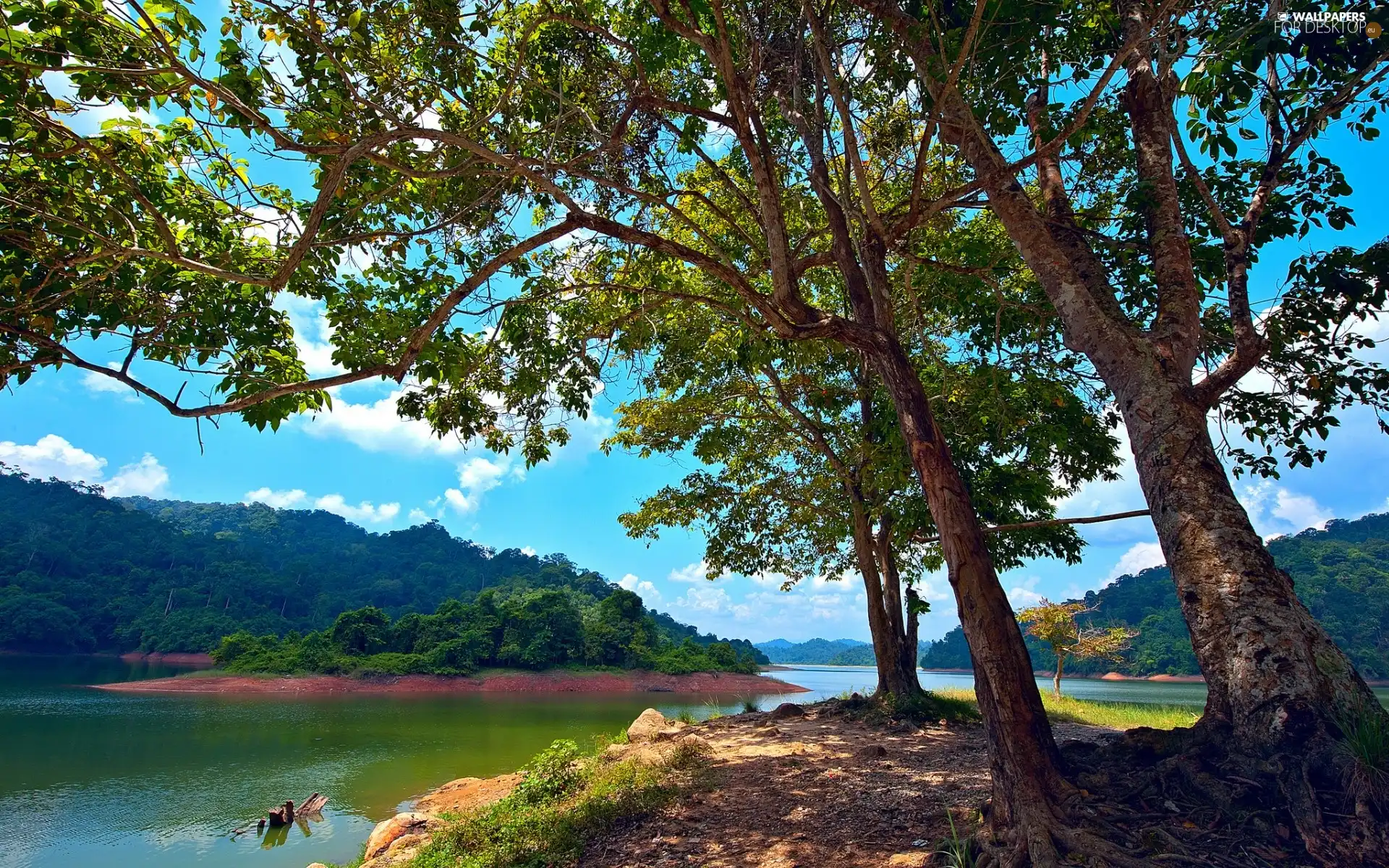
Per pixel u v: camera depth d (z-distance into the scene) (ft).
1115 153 26.32
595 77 26.37
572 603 305.12
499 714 121.19
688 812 24.66
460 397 28.63
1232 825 12.67
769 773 29.40
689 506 54.03
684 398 50.80
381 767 66.85
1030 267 20.26
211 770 66.08
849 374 49.37
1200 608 14.76
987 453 37.78
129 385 16.44
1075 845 13.04
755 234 38.34
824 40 21.57
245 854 41.22
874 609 50.62
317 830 45.80
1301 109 19.30
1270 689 13.29
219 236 22.17
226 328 22.26
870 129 30.89
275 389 17.22
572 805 27.63
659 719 52.49
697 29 21.09
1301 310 22.36
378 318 23.06
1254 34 17.10
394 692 180.96
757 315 33.42
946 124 21.95
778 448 54.60
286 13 17.30
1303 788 12.14
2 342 16.87
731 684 219.61
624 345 30.78
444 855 25.30
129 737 87.45
